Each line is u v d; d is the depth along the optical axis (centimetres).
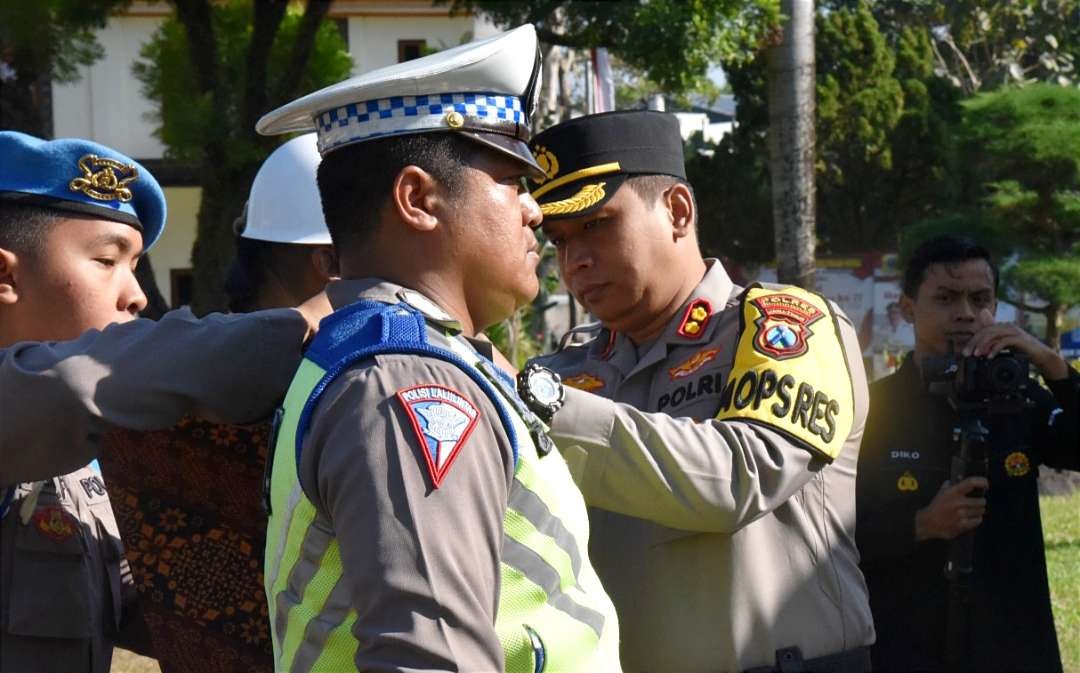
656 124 249
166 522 186
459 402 147
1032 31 1508
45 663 204
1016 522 335
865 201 1852
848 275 1460
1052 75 1477
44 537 205
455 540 141
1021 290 875
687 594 232
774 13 855
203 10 799
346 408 147
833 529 241
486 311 167
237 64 830
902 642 334
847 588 239
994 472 336
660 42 868
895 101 1806
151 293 611
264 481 165
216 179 797
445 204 161
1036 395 344
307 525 151
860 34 1819
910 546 325
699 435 212
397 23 1734
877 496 334
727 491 211
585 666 156
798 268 870
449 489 142
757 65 1698
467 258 163
